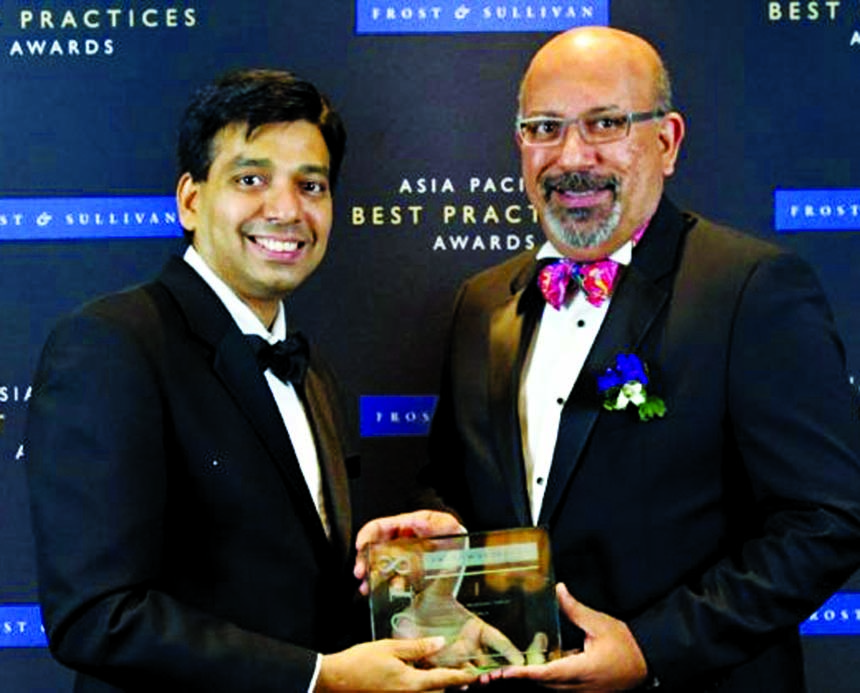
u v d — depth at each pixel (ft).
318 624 7.86
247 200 7.82
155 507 7.32
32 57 10.50
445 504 8.96
